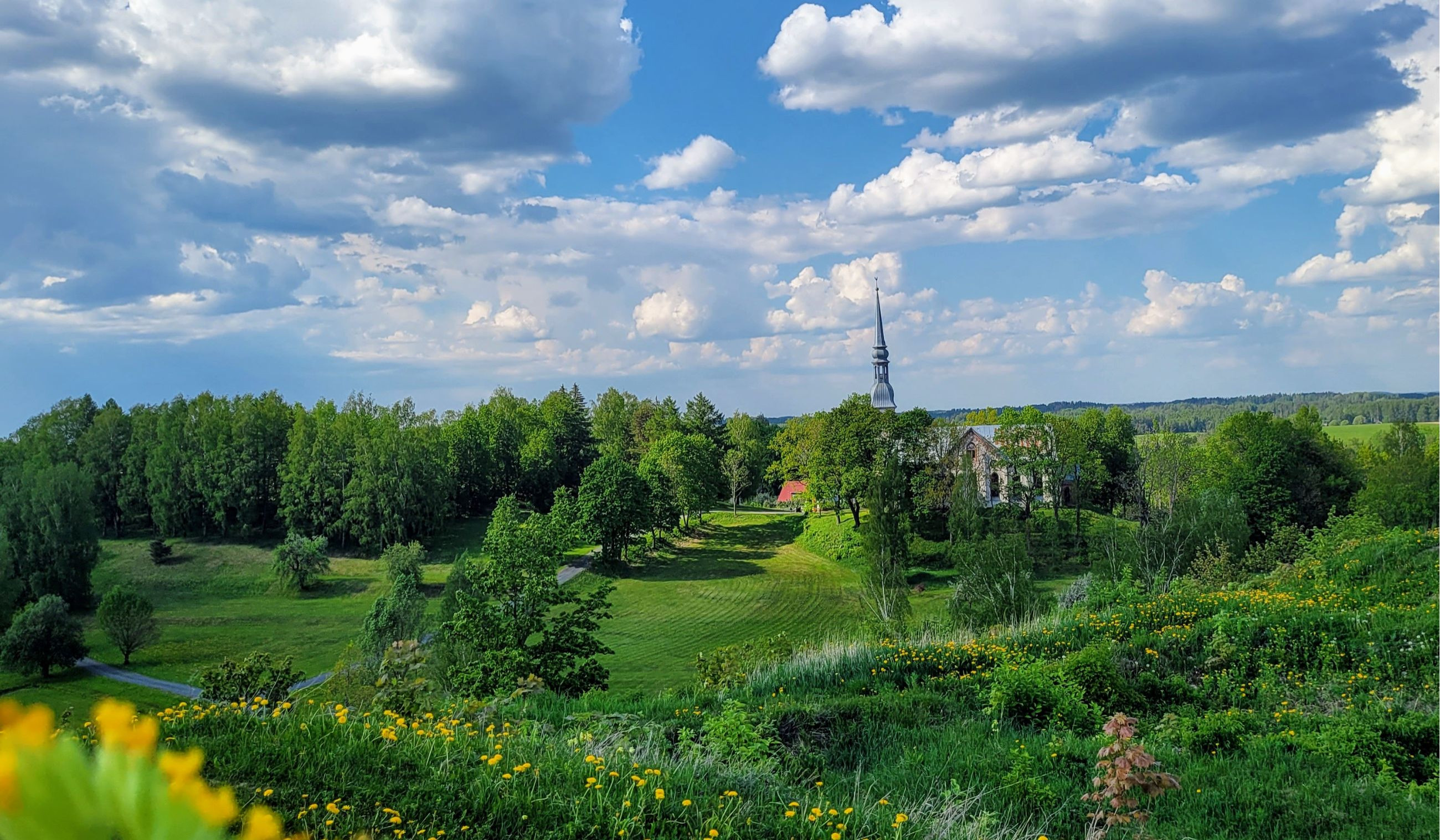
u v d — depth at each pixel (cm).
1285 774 1225
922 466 7488
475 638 2402
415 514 8544
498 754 766
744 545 8656
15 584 6278
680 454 9294
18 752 49
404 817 642
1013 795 1092
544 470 10475
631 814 695
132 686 4956
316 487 8556
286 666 1566
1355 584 2450
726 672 2031
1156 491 6262
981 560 2925
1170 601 2270
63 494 6962
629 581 7200
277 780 666
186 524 8650
